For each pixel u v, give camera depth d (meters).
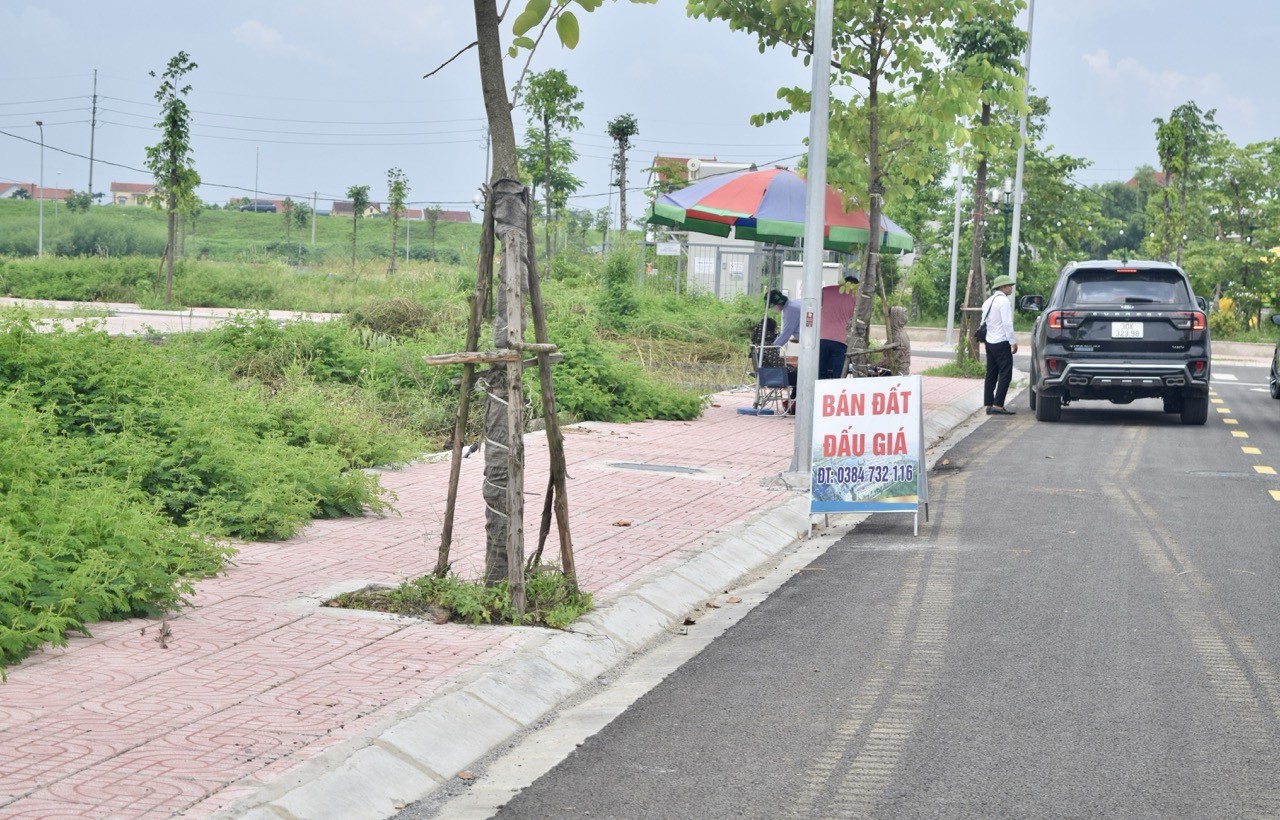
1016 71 31.59
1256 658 7.16
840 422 11.30
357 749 5.24
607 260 37.84
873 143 18.47
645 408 18.95
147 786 4.76
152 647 6.71
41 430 9.93
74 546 7.50
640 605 8.16
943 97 18.28
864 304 18.48
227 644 6.80
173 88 42.50
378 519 10.69
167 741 5.27
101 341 12.43
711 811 4.93
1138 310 19.91
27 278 46.28
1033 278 56.34
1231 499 13.03
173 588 7.54
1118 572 9.50
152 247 79.19
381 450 13.39
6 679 6.05
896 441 11.21
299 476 10.54
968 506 12.59
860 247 21.62
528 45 7.46
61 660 6.44
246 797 4.69
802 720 6.07
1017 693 6.49
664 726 6.00
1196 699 6.39
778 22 17.69
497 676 6.35
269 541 9.66
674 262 39.88
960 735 5.84
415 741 5.47
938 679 6.75
